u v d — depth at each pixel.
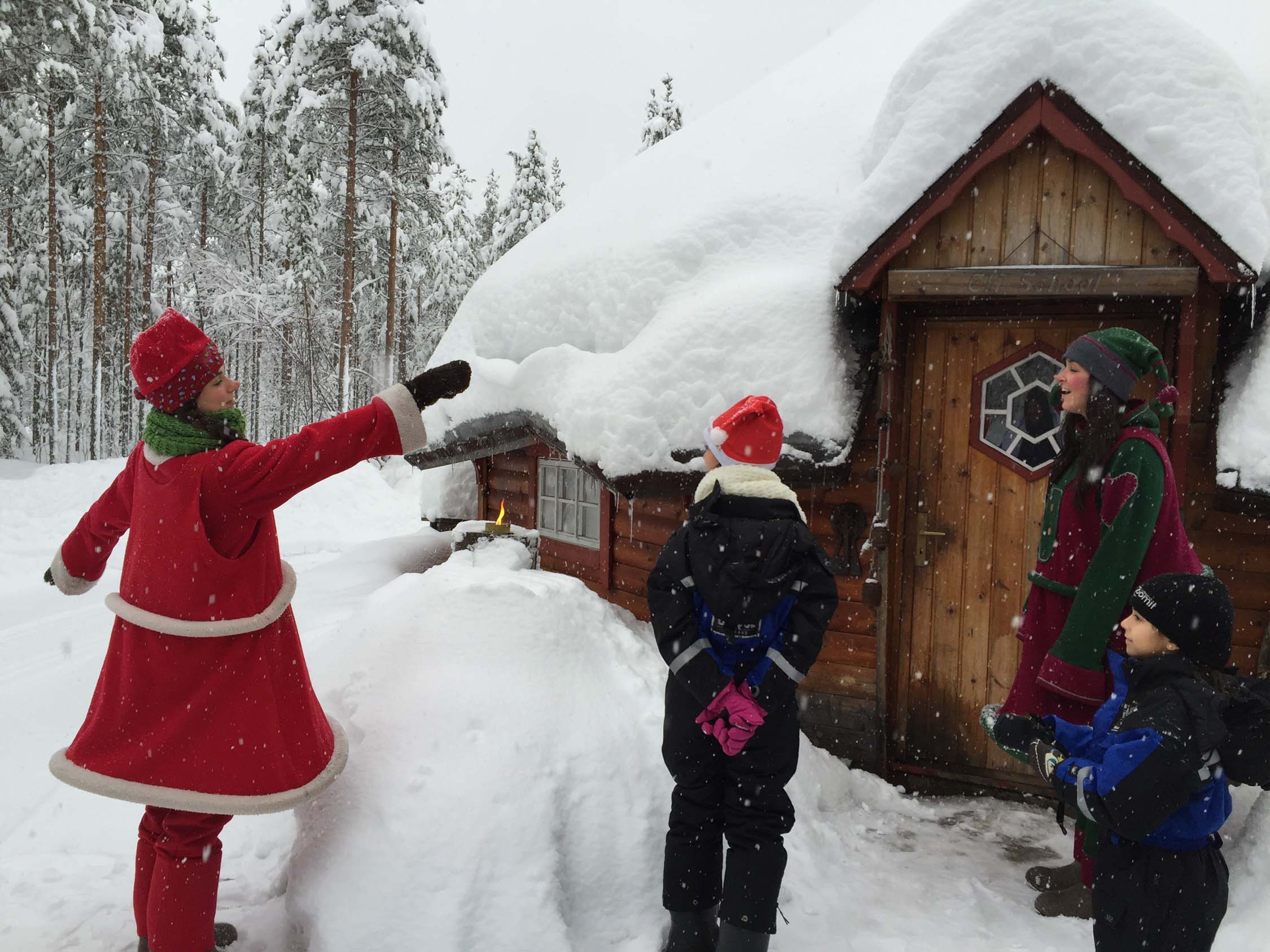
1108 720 2.20
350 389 22.36
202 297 26.06
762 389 3.87
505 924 2.42
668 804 2.91
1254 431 3.23
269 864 3.04
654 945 2.61
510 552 4.12
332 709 3.03
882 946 2.66
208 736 2.28
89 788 2.22
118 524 2.62
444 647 3.06
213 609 2.30
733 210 4.72
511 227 33.78
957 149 3.42
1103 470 2.76
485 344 6.48
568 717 2.93
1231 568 3.56
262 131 30.05
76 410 28.47
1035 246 3.49
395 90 21.78
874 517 3.95
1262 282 3.53
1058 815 2.32
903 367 4.00
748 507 2.57
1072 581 2.88
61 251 25.23
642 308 4.77
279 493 2.34
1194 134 3.15
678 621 2.51
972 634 3.97
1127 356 2.76
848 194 4.56
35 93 18.30
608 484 4.30
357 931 2.38
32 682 5.10
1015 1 3.39
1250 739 1.94
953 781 3.95
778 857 2.47
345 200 23.86
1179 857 1.99
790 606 2.54
